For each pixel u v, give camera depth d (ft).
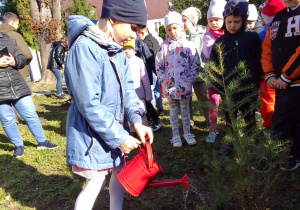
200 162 11.49
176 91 13.01
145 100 14.85
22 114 14.02
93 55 6.18
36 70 51.88
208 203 8.78
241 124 7.29
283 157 7.37
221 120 7.93
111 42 6.38
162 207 8.89
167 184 6.98
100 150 6.56
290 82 9.30
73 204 9.58
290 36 9.32
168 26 13.03
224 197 7.62
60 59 28.96
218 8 13.35
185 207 8.77
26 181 11.33
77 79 6.05
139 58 14.53
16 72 13.20
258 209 7.36
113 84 6.58
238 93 10.27
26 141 15.96
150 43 16.60
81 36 6.33
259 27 15.60
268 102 11.37
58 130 18.07
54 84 41.75
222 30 13.76
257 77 11.15
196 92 15.10
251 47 11.16
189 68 13.26
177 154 12.64
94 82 6.13
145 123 14.43
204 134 14.85
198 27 15.94
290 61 9.11
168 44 13.37
